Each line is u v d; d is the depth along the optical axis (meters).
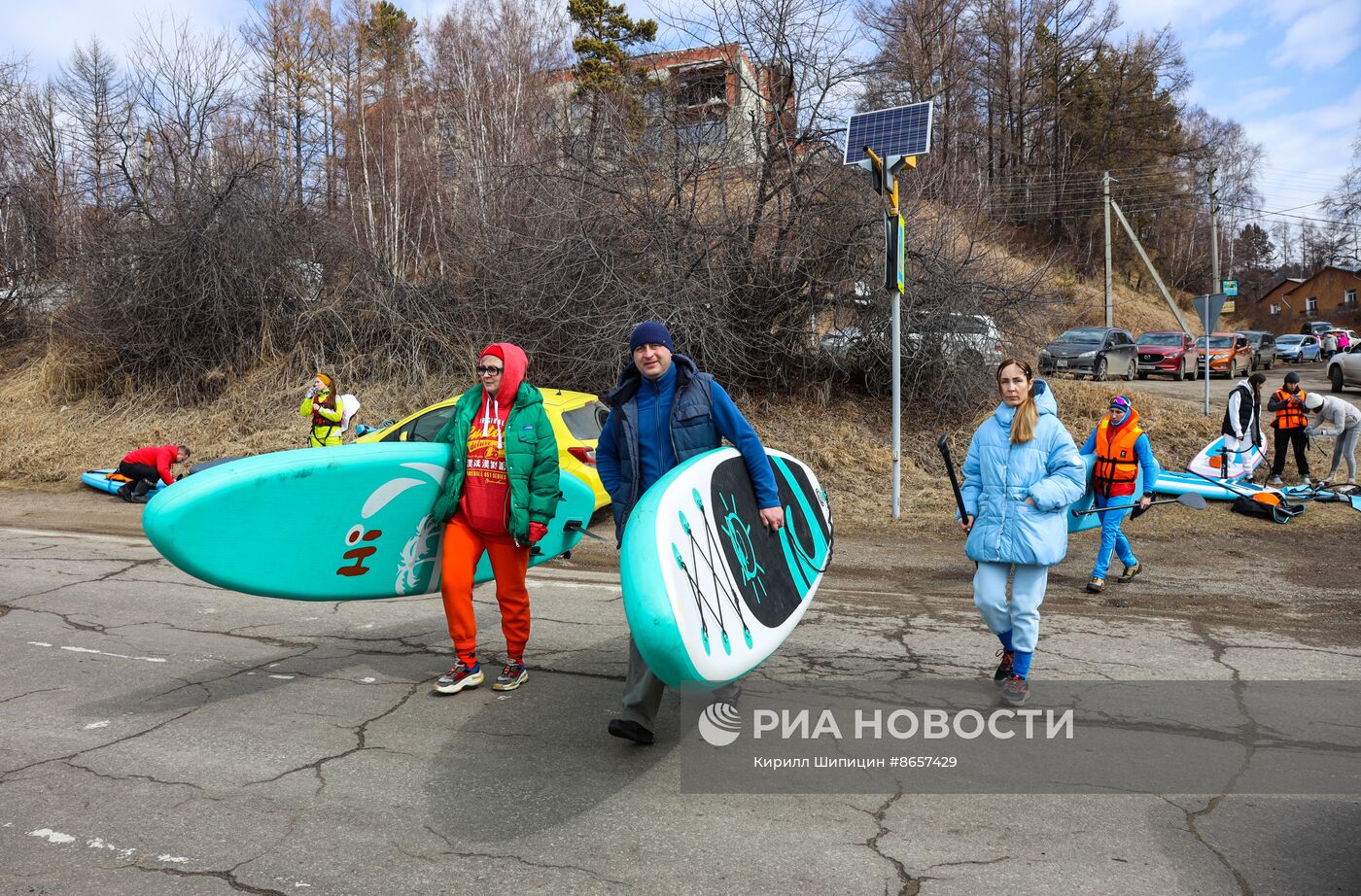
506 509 4.39
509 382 4.34
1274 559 7.98
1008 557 4.29
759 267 12.99
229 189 15.73
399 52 30.92
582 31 26.98
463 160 20.73
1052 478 4.23
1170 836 3.15
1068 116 48.56
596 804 3.39
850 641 5.50
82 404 15.62
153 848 3.06
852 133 9.91
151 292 15.50
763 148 13.11
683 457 3.94
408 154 23.27
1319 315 69.00
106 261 15.88
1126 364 24.31
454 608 4.50
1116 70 50.03
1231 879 2.87
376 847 3.07
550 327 13.59
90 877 2.88
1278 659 5.19
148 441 14.01
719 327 12.58
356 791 3.49
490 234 14.91
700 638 3.21
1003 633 4.55
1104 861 2.98
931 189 14.09
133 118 21.23
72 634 5.64
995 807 3.37
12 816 3.29
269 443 13.54
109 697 4.54
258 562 4.23
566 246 13.27
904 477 11.30
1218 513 9.54
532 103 23.80
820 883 2.85
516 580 4.55
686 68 13.57
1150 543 8.55
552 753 3.85
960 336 12.94
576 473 8.43
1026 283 13.42
